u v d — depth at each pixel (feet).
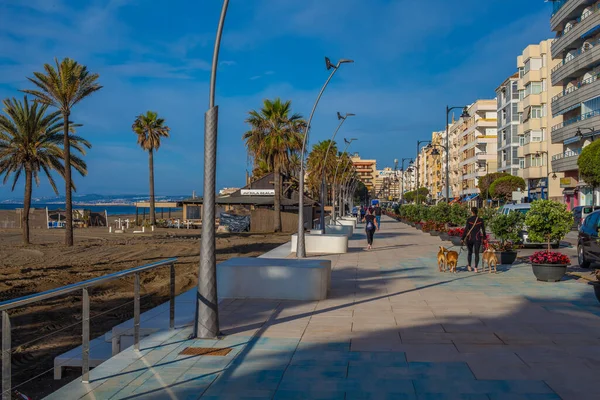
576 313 30.83
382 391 18.06
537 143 199.41
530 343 24.12
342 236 75.10
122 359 22.12
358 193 453.58
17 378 24.91
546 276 43.50
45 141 111.65
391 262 61.00
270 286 36.55
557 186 192.44
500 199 215.92
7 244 107.45
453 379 19.21
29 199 109.09
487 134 290.35
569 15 156.25
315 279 35.99
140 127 182.29
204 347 23.93
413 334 26.04
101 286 50.93
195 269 63.57
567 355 22.15
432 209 126.93
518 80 221.05
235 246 97.45
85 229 182.80
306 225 163.43
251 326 28.12
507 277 46.68
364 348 23.56
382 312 31.68
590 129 143.84
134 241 113.39
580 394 17.53
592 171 127.03
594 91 142.72
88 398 17.60
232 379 19.45
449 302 34.78
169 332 26.76
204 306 25.66
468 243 51.31
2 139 107.65
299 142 137.18
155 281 54.80
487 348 23.35
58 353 28.89
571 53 158.20
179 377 19.71
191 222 190.90
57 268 64.85
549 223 53.98
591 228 52.75
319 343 24.50
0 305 15.06
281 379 19.42
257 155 139.23
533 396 17.40
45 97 98.68
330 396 17.66
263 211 156.56
